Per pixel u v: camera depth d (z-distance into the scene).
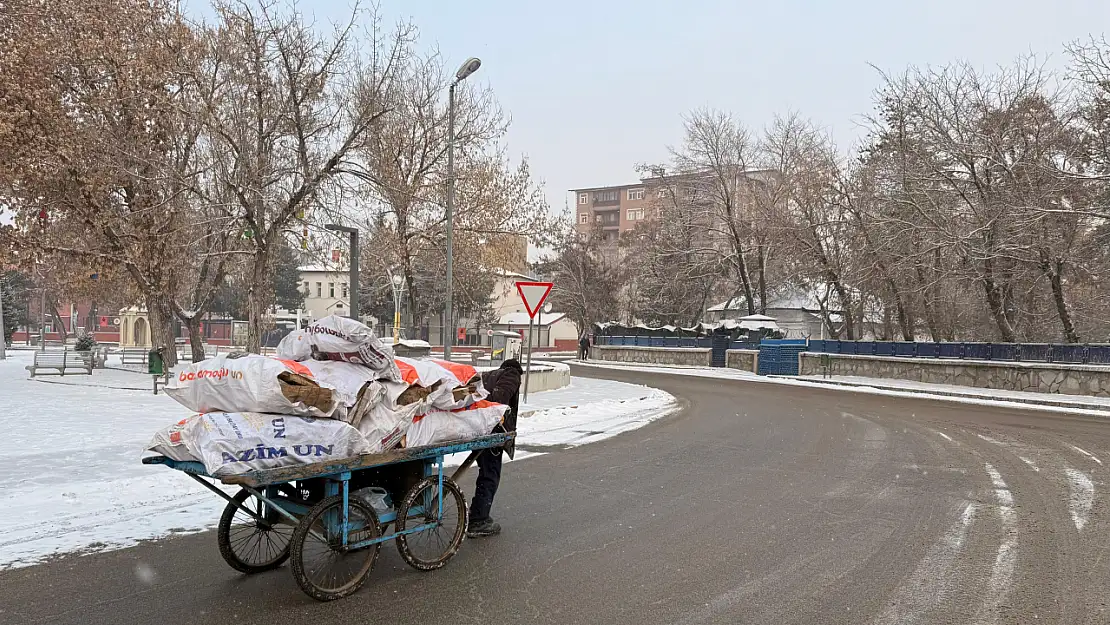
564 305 60.59
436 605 4.86
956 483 8.86
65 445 10.44
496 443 6.21
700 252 43.00
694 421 15.54
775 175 40.19
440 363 6.27
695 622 4.57
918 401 21.09
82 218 22.38
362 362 5.40
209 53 23.11
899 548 6.14
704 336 41.56
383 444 5.30
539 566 5.67
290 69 21.62
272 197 23.33
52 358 23.50
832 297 46.91
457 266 32.59
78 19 20.66
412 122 30.53
